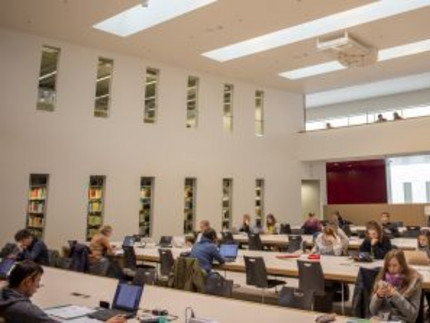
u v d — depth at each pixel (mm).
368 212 13391
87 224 9406
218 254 5230
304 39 9219
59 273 4613
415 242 7352
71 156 9227
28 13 7840
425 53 10094
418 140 11328
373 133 12227
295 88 13555
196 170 11328
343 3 7398
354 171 16641
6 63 8547
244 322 2582
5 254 5781
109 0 7281
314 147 13516
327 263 5129
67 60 9359
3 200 8297
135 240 8266
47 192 8891
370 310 3213
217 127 11945
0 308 2443
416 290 3117
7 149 8430
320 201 14414
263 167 12922
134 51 9992
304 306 3090
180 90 11234
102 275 4934
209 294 3758
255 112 13023
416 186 16266
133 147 10203
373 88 14648
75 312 2832
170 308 2982
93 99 9680
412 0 7766
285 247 8281
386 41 9188
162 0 8281
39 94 9031
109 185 9742
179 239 8094
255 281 5023
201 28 8555
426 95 14688
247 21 8188
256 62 10828
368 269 3658
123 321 2508
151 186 10578
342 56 9234
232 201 12094
